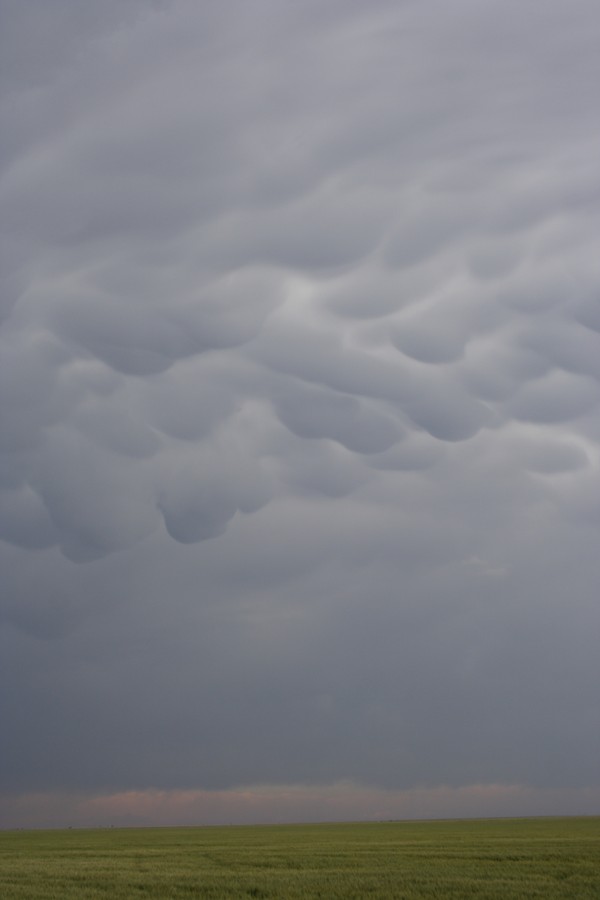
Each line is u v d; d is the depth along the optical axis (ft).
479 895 107.55
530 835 247.70
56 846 240.32
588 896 106.22
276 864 152.97
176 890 114.11
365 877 127.65
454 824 457.68
